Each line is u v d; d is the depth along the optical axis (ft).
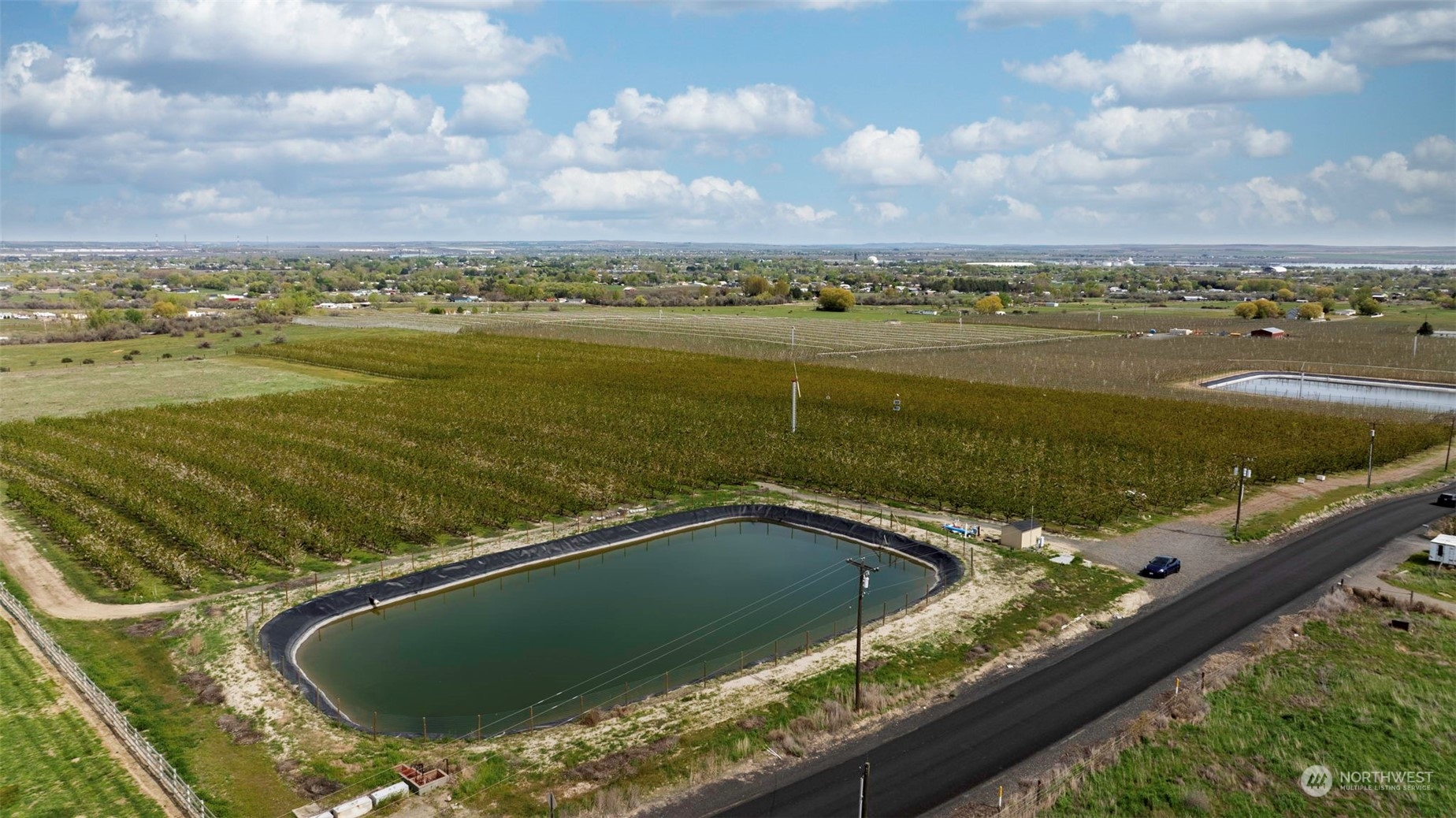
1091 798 133.69
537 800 134.10
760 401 441.68
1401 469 337.31
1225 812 130.31
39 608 204.85
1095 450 346.33
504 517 266.36
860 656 169.78
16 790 133.59
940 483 300.20
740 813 130.21
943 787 136.77
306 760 145.28
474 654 191.31
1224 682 168.86
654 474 314.96
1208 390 504.02
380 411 412.36
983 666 177.78
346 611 209.36
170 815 128.98
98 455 327.67
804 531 278.67
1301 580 222.28
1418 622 195.31
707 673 180.14
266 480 291.38
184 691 167.94
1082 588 217.56
